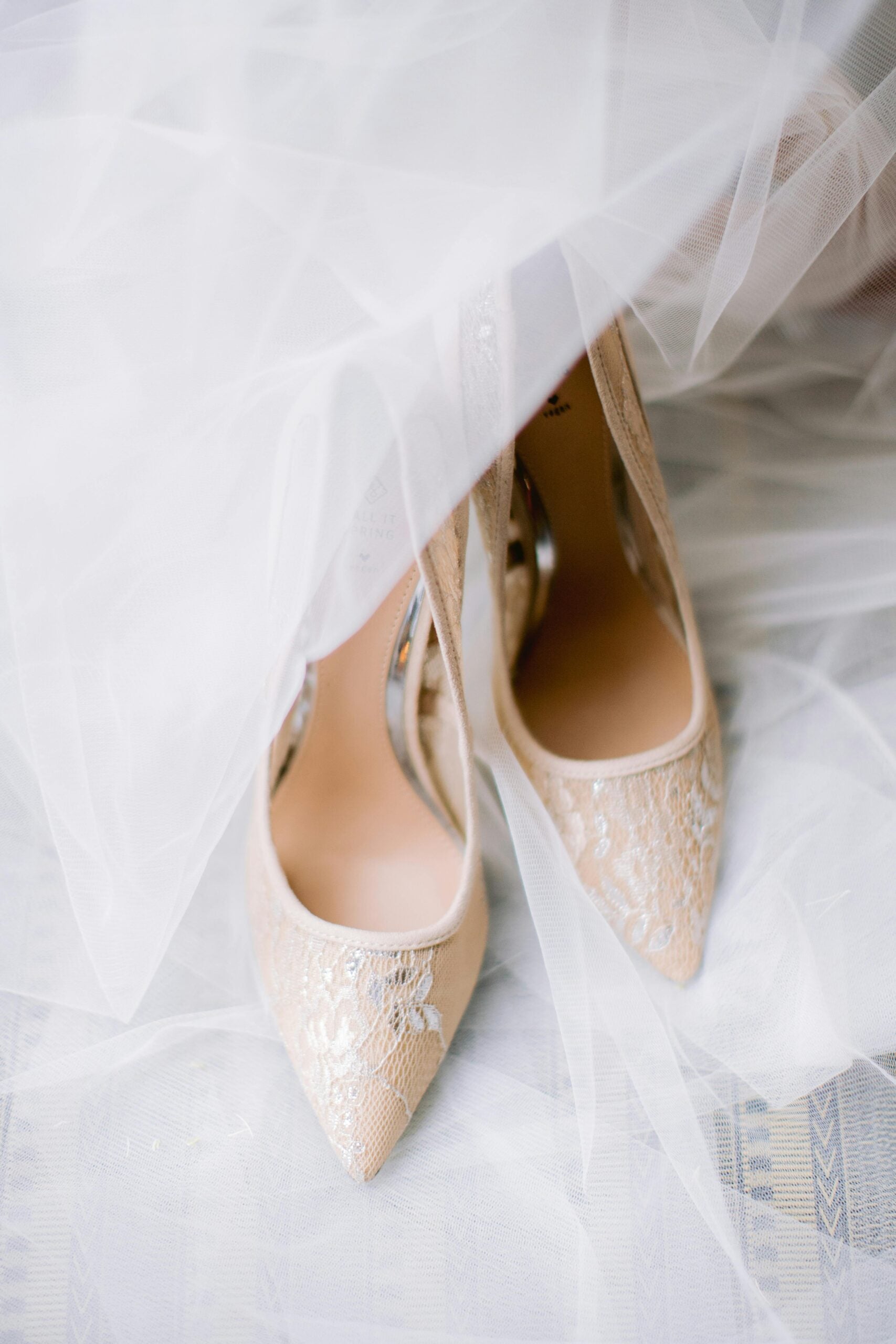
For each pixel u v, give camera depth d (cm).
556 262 58
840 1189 58
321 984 58
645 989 59
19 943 61
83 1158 59
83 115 54
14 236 54
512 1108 60
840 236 65
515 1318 56
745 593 70
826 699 66
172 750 57
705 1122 59
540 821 61
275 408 56
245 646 57
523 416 60
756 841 63
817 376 73
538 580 68
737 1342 56
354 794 65
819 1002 59
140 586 56
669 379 71
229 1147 59
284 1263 57
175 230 54
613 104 54
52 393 55
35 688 56
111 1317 57
